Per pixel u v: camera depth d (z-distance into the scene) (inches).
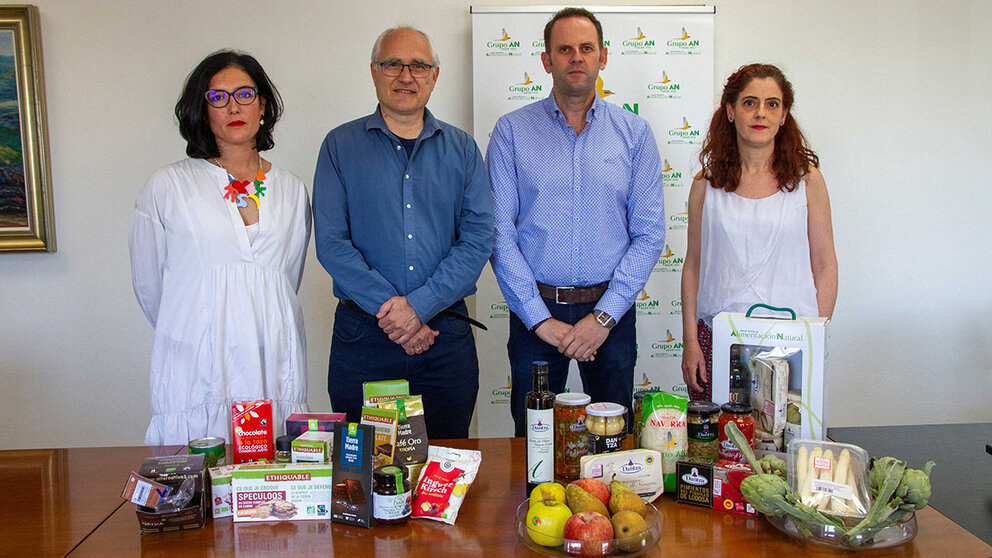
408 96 85.3
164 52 123.5
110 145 124.1
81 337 126.5
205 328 81.3
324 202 87.5
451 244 90.4
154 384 82.6
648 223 94.7
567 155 94.7
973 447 77.7
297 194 89.3
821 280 91.8
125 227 125.3
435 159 88.2
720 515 51.7
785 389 55.5
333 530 50.1
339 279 85.8
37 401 127.0
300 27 125.2
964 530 49.1
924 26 129.9
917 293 134.9
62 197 124.3
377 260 87.8
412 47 84.6
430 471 53.5
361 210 87.7
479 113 123.9
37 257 124.9
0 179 121.0
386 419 53.5
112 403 127.7
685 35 124.3
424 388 90.0
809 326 54.9
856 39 129.8
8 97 120.0
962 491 64.9
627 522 45.3
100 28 122.3
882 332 135.3
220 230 81.8
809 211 91.8
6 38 119.4
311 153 127.5
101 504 54.7
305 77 126.0
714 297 93.4
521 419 96.0
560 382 97.0
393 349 87.4
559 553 45.3
